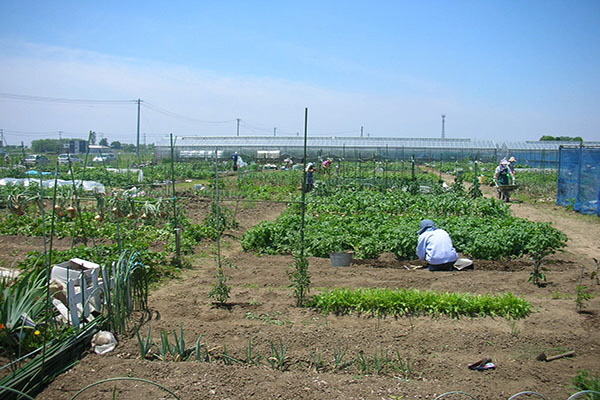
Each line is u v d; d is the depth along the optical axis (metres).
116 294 6.37
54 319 6.09
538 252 9.52
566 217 18.45
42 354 5.36
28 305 5.79
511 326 6.85
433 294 7.50
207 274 9.84
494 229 12.25
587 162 19.20
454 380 5.40
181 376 5.27
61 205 11.16
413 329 6.69
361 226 12.85
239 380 5.18
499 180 23.06
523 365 5.75
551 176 34.25
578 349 6.18
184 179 34.44
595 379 5.18
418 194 21.80
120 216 10.68
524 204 22.28
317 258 11.27
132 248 9.68
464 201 18.25
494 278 9.42
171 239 12.26
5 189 19.84
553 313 7.38
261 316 7.22
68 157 9.89
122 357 5.83
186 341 6.29
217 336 6.44
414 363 5.77
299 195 24.06
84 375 5.30
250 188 27.00
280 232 12.31
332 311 7.39
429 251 10.14
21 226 13.97
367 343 6.27
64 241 12.49
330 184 24.92
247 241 12.09
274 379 5.22
